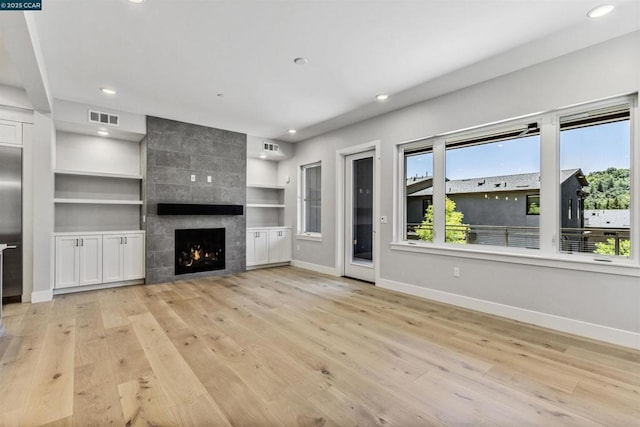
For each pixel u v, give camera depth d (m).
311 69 3.27
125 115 4.62
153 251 4.85
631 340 2.54
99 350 2.48
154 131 4.88
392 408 1.77
